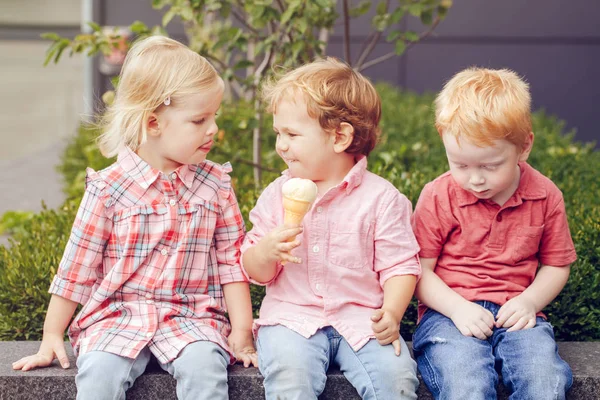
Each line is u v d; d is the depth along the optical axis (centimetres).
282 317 286
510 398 276
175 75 281
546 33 1002
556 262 303
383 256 290
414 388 270
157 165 294
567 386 274
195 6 446
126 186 289
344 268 289
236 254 306
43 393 281
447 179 308
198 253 295
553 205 302
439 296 295
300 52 468
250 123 488
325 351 281
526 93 290
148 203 289
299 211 276
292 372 267
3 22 1255
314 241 291
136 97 284
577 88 1005
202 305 296
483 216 301
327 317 284
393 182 443
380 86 933
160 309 286
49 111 1434
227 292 304
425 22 492
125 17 998
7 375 279
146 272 289
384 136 578
